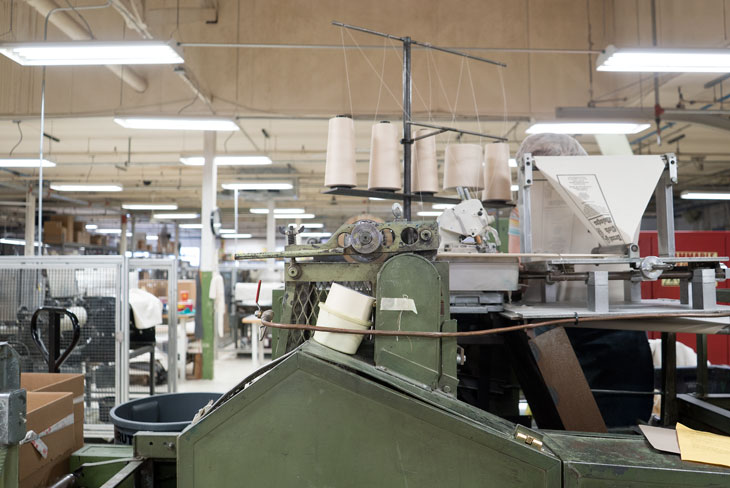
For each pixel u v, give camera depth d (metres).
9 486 0.93
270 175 10.13
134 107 6.57
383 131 2.25
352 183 2.18
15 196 11.58
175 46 3.82
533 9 6.51
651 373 2.66
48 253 11.27
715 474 1.04
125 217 14.70
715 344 4.20
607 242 1.91
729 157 9.59
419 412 1.07
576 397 1.61
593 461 1.07
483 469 1.07
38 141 8.24
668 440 1.19
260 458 1.11
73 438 1.83
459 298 1.75
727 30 4.52
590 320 1.58
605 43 6.50
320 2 6.50
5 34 6.07
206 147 7.00
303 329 1.37
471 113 6.46
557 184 1.92
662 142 8.41
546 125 5.29
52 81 6.57
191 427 1.12
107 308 3.52
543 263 1.78
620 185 1.89
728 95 6.25
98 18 6.11
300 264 1.36
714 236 4.61
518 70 6.49
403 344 1.22
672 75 5.72
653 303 2.03
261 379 1.11
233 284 9.34
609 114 5.22
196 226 16.39
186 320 6.54
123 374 3.51
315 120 7.05
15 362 0.95
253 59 6.54
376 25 6.48
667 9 5.36
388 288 1.23
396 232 1.29
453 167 2.43
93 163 9.32
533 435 1.13
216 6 6.48
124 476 1.47
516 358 2.02
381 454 1.08
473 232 2.06
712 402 2.23
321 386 1.09
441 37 6.48
